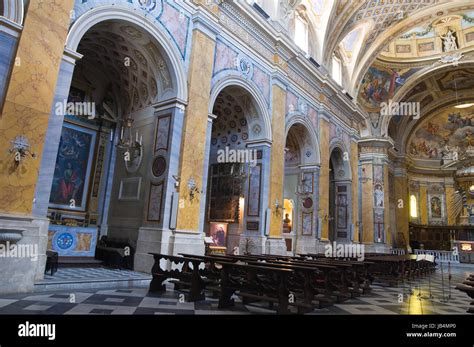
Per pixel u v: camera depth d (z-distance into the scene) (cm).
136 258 749
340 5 1408
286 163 1515
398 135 2584
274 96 1134
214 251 1084
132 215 842
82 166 939
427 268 1341
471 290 400
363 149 2223
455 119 2684
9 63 495
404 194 2506
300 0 1252
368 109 2253
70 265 732
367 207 2123
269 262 632
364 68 1800
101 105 984
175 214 739
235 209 1131
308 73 1341
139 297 531
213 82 895
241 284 505
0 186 471
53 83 538
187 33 833
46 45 533
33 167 507
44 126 522
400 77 2178
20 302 431
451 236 2611
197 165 805
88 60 931
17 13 507
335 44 1526
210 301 541
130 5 702
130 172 891
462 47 1972
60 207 888
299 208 1399
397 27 1714
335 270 632
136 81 902
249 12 1000
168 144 773
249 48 1041
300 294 584
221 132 1215
